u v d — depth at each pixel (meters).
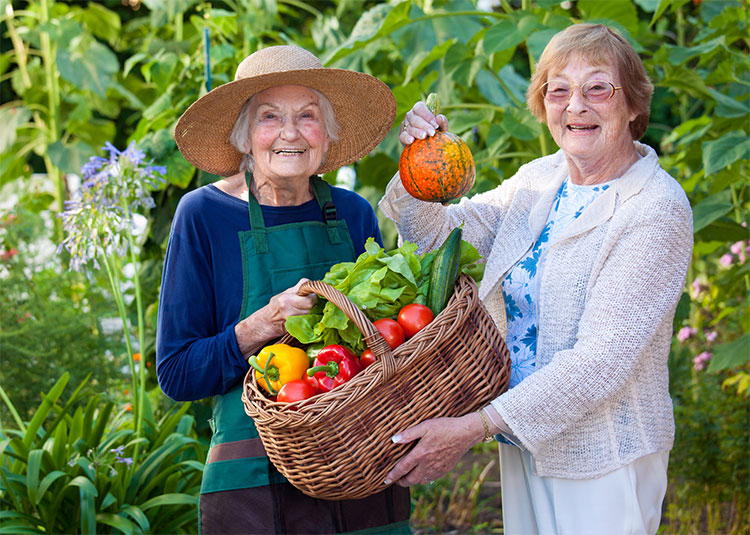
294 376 2.01
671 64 3.67
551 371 2.11
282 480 2.23
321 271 2.35
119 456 3.28
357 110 2.46
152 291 4.37
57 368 4.40
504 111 3.81
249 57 2.31
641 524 2.19
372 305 2.02
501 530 4.33
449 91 4.32
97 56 5.48
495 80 4.75
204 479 2.26
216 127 2.40
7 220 5.03
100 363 4.54
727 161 3.34
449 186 2.22
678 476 4.21
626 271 2.13
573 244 2.26
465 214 2.63
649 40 4.69
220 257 2.31
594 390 2.09
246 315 2.27
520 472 2.44
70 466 3.30
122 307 3.54
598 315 2.13
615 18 3.89
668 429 2.28
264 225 2.33
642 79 2.23
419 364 1.94
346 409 1.86
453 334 1.96
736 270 3.99
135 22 6.29
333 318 2.02
